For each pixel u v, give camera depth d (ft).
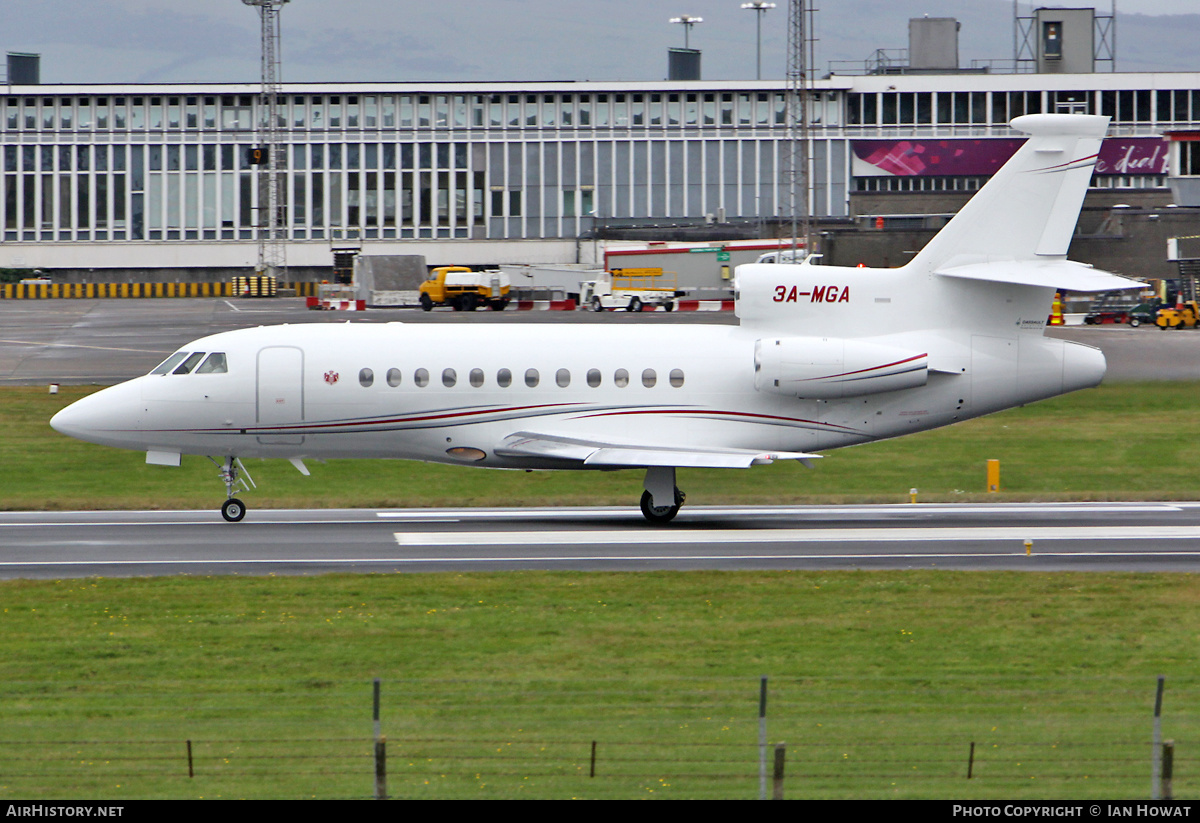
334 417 380.99
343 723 196.44
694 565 321.73
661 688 213.66
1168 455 544.21
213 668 225.76
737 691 212.23
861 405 392.06
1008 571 311.68
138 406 378.73
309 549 342.44
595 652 235.61
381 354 382.22
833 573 305.94
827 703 206.39
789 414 390.83
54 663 228.43
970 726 195.93
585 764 180.24
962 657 233.96
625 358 386.32
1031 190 389.60
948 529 384.06
